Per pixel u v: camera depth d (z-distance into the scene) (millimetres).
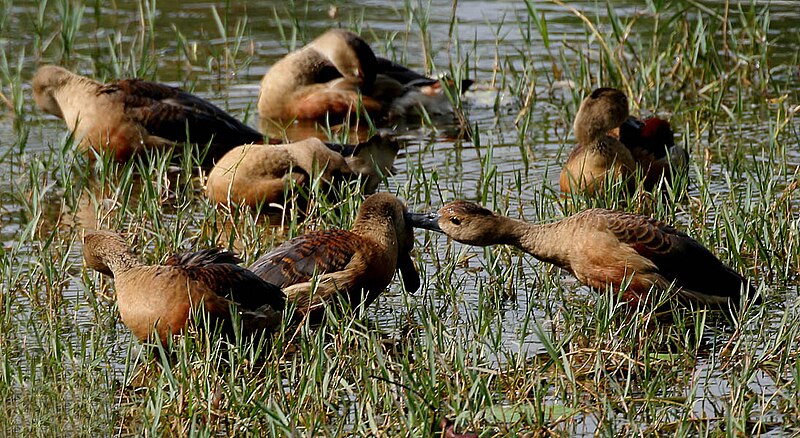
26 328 10633
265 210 14148
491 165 14453
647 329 10664
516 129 17328
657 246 10742
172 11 22781
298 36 21250
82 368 9539
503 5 22953
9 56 19938
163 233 12555
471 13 22594
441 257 12328
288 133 17891
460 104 17484
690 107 17797
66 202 13820
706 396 9156
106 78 18672
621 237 10781
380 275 10875
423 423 8250
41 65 19375
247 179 13938
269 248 12328
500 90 18953
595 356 9711
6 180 15133
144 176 13461
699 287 10828
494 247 12172
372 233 10977
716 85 18203
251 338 9719
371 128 15344
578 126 14062
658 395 9203
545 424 8711
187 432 8625
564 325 10570
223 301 9906
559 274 11812
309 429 8438
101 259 10422
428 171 15328
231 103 18750
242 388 9086
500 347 9977
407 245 11414
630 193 14164
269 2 23297
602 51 19375
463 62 20094
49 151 16094
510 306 11078
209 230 13047
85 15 22297
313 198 13164
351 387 9242
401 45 21141
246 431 8680
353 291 10719
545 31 18156
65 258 11523
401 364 9227
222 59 20266
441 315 10836
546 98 18766
